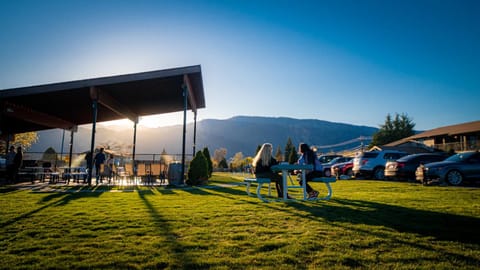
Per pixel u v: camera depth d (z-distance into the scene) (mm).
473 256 2977
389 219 4773
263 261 2863
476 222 4523
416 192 9188
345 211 5574
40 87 11961
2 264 2795
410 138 42250
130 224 4457
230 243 3455
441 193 8750
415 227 4191
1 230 4121
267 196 8391
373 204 6492
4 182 14344
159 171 14109
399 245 3359
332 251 3150
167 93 15883
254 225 4406
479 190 9633
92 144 12633
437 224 4398
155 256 3018
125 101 16703
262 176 8062
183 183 12875
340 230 4055
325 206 6262
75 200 7422
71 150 20578
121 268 2713
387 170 15125
